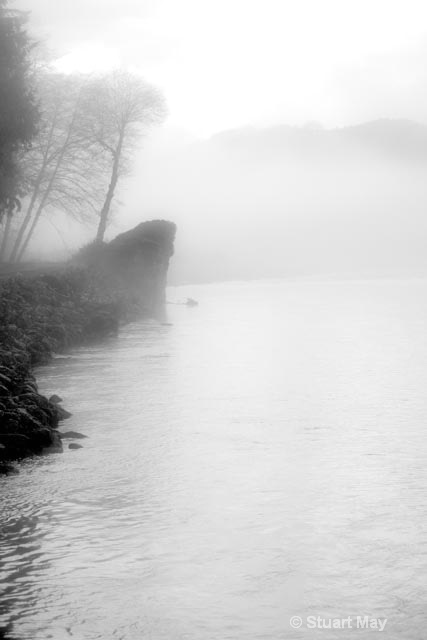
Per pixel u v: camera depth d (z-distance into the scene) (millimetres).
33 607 12617
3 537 15266
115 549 14773
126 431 23516
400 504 17141
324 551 14711
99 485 18391
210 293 95938
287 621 12266
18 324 39500
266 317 62562
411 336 49188
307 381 32469
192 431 23625
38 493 17781
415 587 13312
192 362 37344
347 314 65250
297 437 23047
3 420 21062
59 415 24906
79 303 50656
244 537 15367
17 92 46406
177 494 17781
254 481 18781
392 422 25031
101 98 72625
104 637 11805
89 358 38344
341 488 18266
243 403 27844
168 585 13359
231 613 12508
